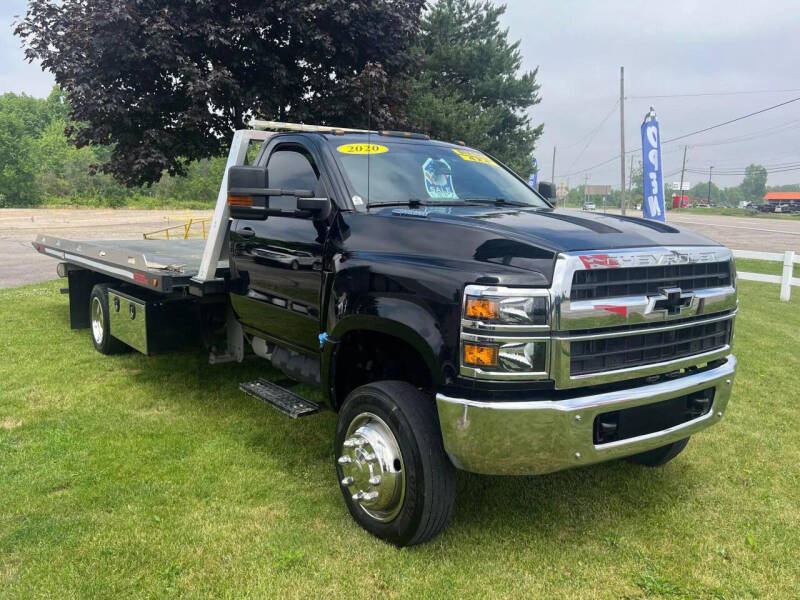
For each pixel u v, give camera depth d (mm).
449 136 23328
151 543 3232
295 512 3578
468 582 2965
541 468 2879
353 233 3594
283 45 10828
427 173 4203
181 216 55344
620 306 2906
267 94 10375
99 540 3248
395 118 11328
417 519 3062
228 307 5480
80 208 83312
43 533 3307
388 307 3152
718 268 3428
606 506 3738
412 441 3041
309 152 4160
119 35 9203
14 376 6129
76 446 4461
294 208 4172
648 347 3082
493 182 4484
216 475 4043
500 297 2762
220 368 6512
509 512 3650
